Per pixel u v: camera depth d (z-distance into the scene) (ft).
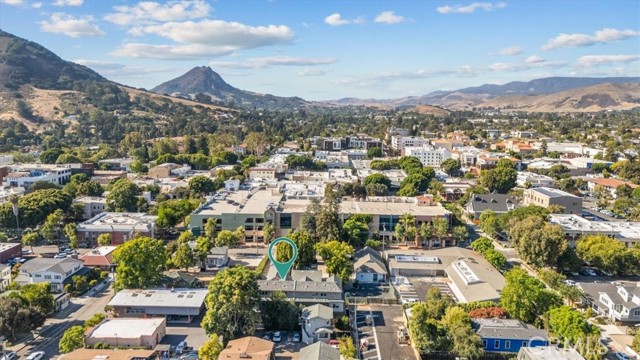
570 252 422.82
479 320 312.91
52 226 506.48
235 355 265.54
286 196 626.23
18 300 306.55
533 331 296.10
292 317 323.37
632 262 418.92
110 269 437.58
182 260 422.82
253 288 312.71
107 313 345.10
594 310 355.56
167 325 330.13
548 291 327.47
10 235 529.86
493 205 636.07
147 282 367.66
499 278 394.73
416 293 389.19
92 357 265.13
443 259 453.99
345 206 579.07
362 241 507.30
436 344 284.61
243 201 594.24
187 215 579.89
